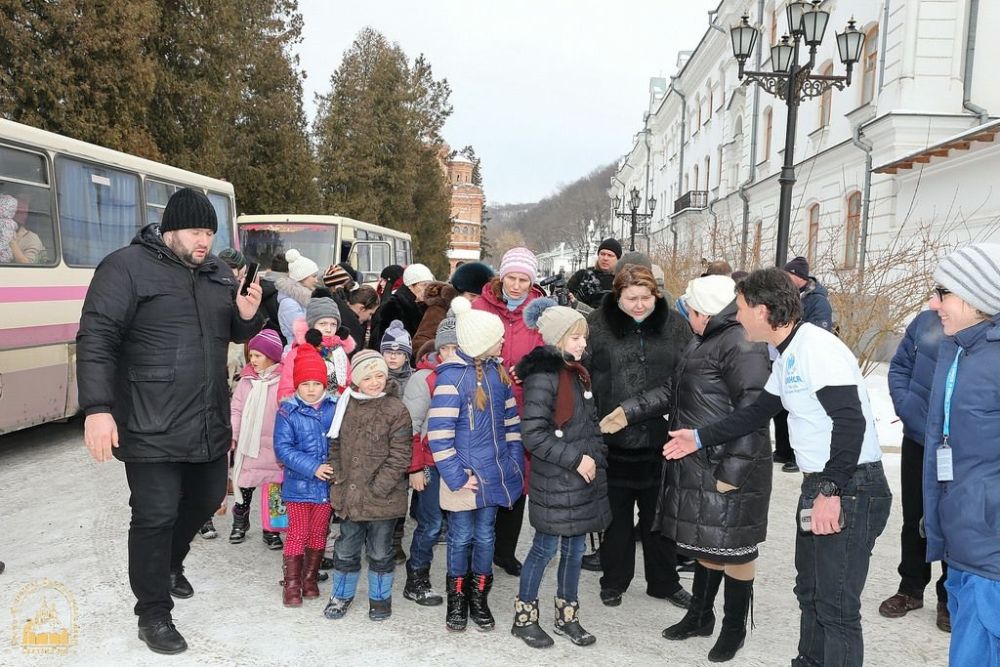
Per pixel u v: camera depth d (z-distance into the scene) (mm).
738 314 2760
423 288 5824
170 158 16172
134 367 3109
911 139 12820
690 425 3227
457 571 3461
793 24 8898
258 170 22078
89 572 4078
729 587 3186
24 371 6254
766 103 21297
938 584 3605
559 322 3309
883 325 9398
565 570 3359
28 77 11484
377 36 35094
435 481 3811
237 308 3395
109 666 3062
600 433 3447
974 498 2348
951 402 2443
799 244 16953
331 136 33031
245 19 21609
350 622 3541
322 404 3764
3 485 5836
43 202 6496
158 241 3217
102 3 12586
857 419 2441
